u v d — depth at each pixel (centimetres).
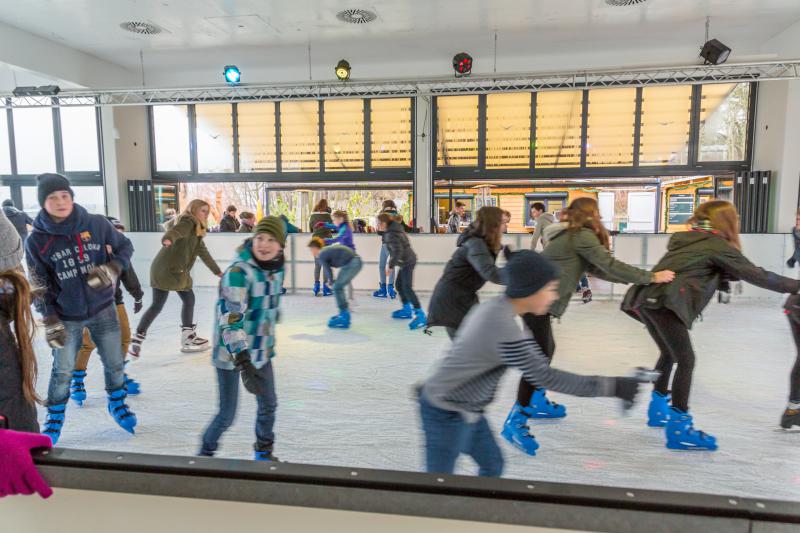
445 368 134
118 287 284
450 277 262
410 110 943
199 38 820
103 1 678
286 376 344
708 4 689
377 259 732
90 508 87
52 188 208
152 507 85
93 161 977
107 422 265
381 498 79
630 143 891
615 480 203
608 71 741
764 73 807
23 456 87
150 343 437
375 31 792
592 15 727
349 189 1030
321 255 496
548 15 728
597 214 242
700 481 202
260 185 1078
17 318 127
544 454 227
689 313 223
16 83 976
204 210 387
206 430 198
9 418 126
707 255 221
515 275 126
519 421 230
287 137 981
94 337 237
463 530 78
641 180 976
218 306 188
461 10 709
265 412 201
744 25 763
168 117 1008
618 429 255
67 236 216
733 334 465
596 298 689
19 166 998
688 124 873
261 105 979
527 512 76
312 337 461
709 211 228
